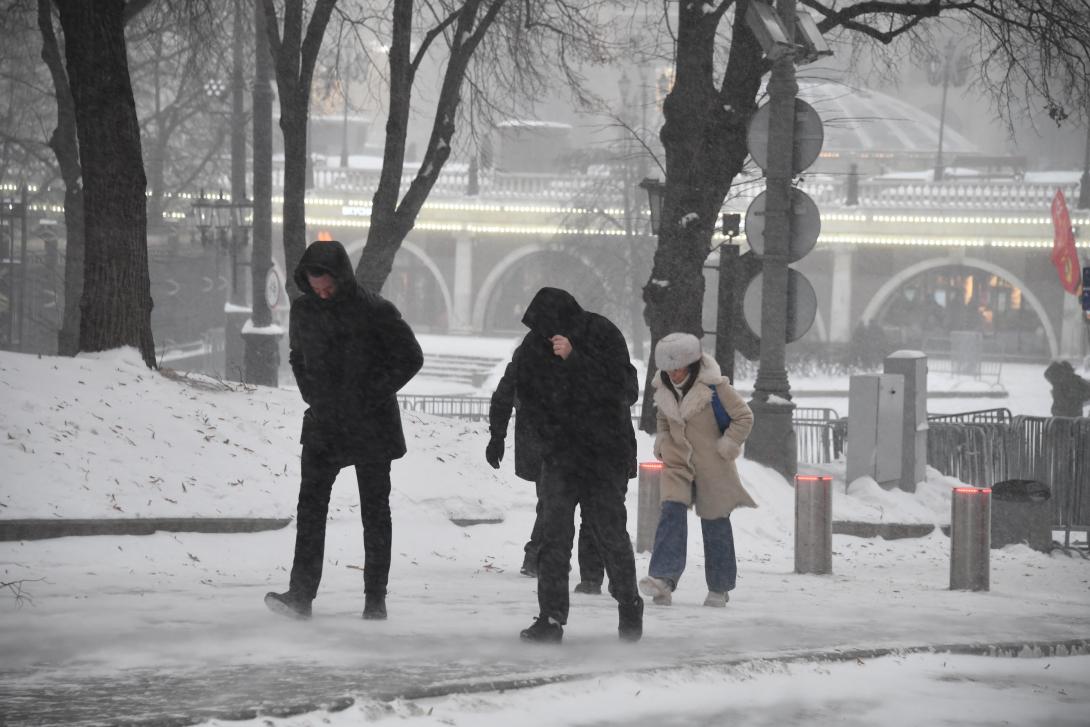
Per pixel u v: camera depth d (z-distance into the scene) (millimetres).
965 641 27203
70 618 25281
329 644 22828
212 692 18203
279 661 21016
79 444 42312
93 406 45438
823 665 23484
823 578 43281
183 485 42500
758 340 70250
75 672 19828
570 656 22641
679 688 20641
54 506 38281
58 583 31672
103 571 34594
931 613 32500
